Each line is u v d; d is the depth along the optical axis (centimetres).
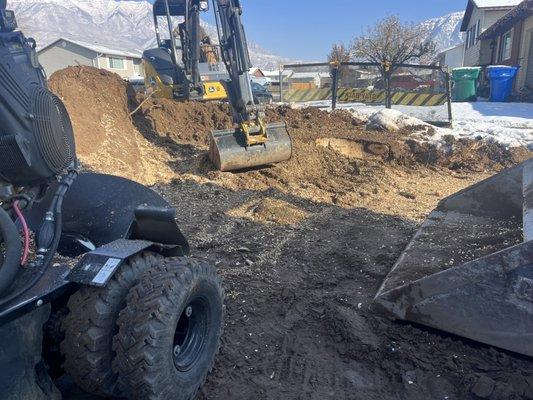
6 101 262
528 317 309
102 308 240
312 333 368
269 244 543
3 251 233
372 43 2770
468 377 309
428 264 420
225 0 779
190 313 274
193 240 547
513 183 498
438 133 1097
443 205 550
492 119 1398
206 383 309
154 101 1113
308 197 732
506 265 311
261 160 823
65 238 329
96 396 278
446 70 1298
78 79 959
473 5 3022
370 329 367
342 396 303
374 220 632
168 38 1391
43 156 287
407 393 304
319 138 998
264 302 410
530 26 1953
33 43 312
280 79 1614
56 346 256
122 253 255
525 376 308
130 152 861
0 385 209
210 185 761
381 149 991
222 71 1298
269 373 323
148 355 230
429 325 349
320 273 471
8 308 211
